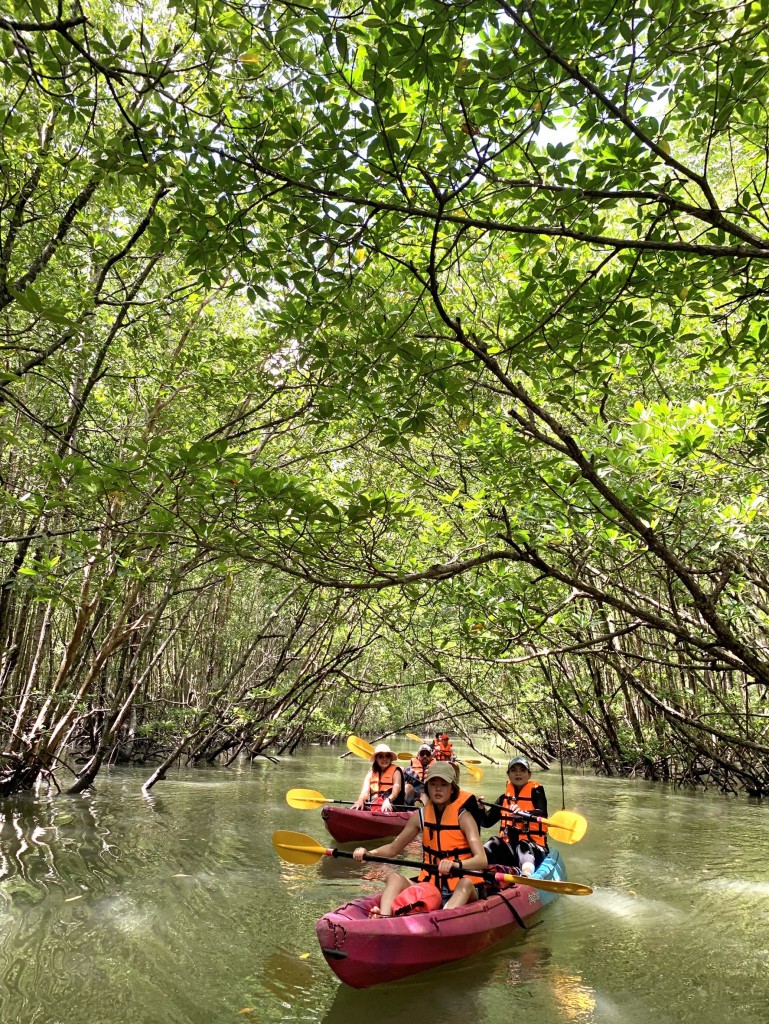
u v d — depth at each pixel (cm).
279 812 1068
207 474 461
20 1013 389
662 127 377
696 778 1611
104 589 884
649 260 423
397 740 3375
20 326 693
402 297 596
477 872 529
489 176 360
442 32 317
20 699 1167
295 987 441
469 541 778
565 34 324
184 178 389
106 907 564
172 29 690
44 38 400
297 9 364
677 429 541
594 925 582
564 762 2205
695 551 649
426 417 482
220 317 1126
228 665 2142
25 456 827
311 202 393
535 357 462
